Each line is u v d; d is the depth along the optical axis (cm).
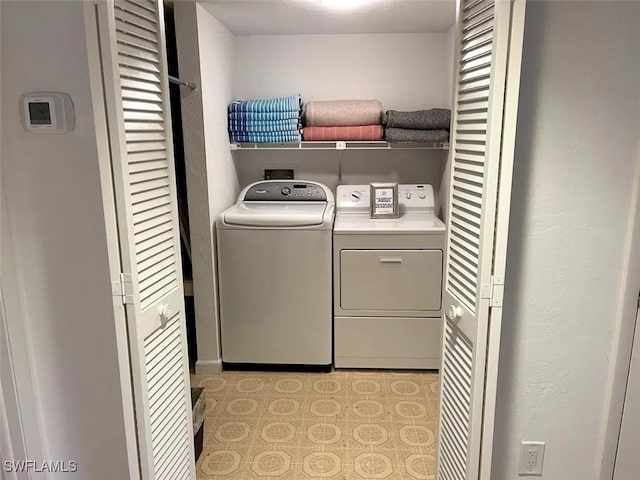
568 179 145
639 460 154
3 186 150
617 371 154
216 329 294
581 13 136
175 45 282
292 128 311
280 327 293
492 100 125
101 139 128
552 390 160
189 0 249
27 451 167
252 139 316
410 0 244
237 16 279
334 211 313
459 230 157
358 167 348
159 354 155
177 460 170
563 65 139
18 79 145
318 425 246
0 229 151
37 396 166
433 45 331
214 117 285
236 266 287
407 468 215
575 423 163
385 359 298
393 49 333
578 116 141
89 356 163
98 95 126
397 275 286
